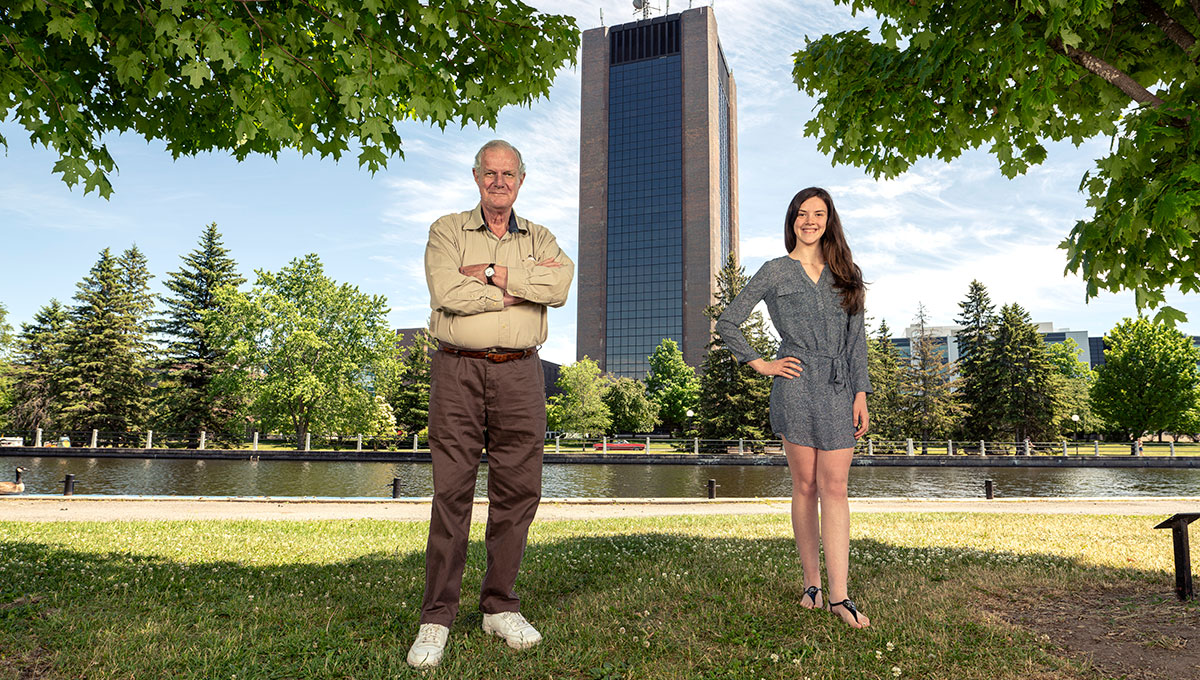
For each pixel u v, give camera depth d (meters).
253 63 2.98
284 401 38.44
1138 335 45.38
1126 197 3.31
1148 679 2.58
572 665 2.74
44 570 4.71
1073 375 60.28
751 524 8.82
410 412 49.50
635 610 3.58
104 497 12.64
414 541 7.07
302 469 29.67
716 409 42.97
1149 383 44.41
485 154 3.09
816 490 3.63
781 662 2.75
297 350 38.88
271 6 3.34
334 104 3.64
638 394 59.25
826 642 3.01
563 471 31.22
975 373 46.53
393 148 3.76
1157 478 27.83
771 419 3.78
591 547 6.17
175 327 43.91
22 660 2.76
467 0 3.63
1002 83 3.68
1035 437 42.94
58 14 2.87
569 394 54.62
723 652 2.88
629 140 96.25
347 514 11.25
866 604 3.62
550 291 3.07
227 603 3.72
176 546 6.36
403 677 2.56
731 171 109.94
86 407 39.59
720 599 3.73
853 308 3.59
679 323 89.88
